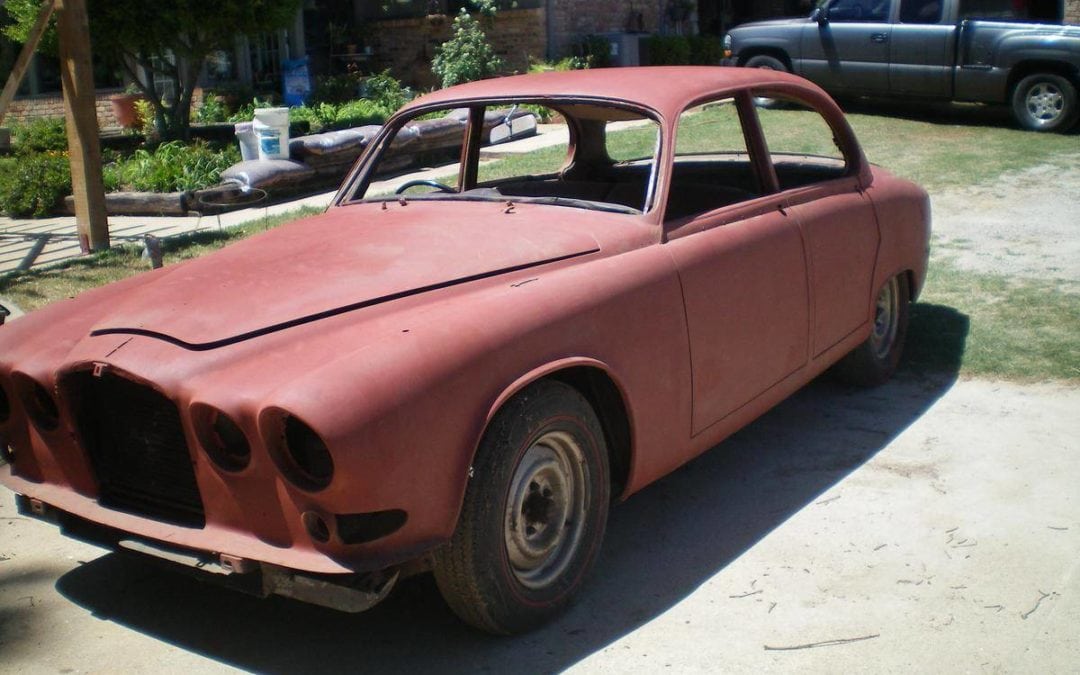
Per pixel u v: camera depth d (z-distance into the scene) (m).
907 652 3.02
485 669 3.02
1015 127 13.07
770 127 12.80
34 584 3.62
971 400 5.06
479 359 2.90
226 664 3.09
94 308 3.50
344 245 3.65
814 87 4.79
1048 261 7.36
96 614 3.41
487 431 2.95
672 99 3.97
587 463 3.31
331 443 2.58
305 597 2.80
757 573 3.52
